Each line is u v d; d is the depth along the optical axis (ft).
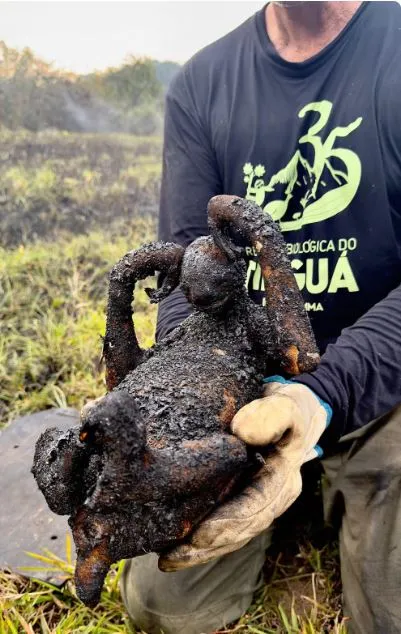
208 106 5.00
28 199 10.84
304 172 4.58
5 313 8.26
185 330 3.44
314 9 4.33
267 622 4.43
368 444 4.31
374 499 4.17
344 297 4.54
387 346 3.70
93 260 9.59
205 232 5.09
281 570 4.86
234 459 2.69
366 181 4.29
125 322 3.45
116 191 11.30
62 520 5.15
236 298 3.30
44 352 7.43
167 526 2.79
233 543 3.02
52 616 4.39
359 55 4.40
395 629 3.92
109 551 2.70
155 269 3.35
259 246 2.99
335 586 4.68
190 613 4.25
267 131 4.65
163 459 2.55
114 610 4.49
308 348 2.98
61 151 12.09
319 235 4.52
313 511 5.34
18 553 4.79
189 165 5.10
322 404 3.47
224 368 3.14
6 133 11.78
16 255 9.21
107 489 2.47
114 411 2.34
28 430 6.29
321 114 4.45
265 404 2.97
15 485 5.54
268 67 4.71
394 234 4.35
